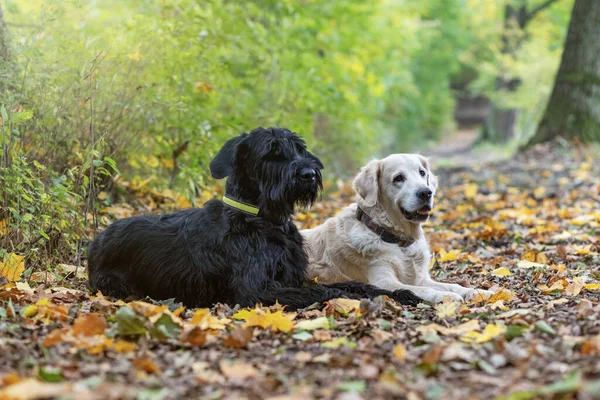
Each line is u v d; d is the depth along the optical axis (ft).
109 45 21.01
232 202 15.33
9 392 8.63
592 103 48.91
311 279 16.85
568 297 14.97
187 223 15.72
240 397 9.09
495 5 95.45
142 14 23.91
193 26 24.62
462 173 42.06
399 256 17.15
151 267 15.60
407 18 72.84
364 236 17.21
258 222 15.17
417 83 111.45
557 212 27.76
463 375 9.83
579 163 41.42
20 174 16.01
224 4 35.65
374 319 12.97
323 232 18.31
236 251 14.93
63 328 12.18
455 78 167.53
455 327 12.30
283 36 36.37
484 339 11.34
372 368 9.84
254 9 35.88
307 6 44.45
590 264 19.43
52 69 18.89
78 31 22.13
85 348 10.90
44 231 17.22
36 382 9.07
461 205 31.48
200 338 11.59
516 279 17.71
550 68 79.36
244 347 11.53
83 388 9.18
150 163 24.13
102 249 16.34
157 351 11.36
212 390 9.48
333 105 39.73
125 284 15.88
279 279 15.31
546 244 22.88
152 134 23.65
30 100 18.30
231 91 29.27
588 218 25.76
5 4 21.12
